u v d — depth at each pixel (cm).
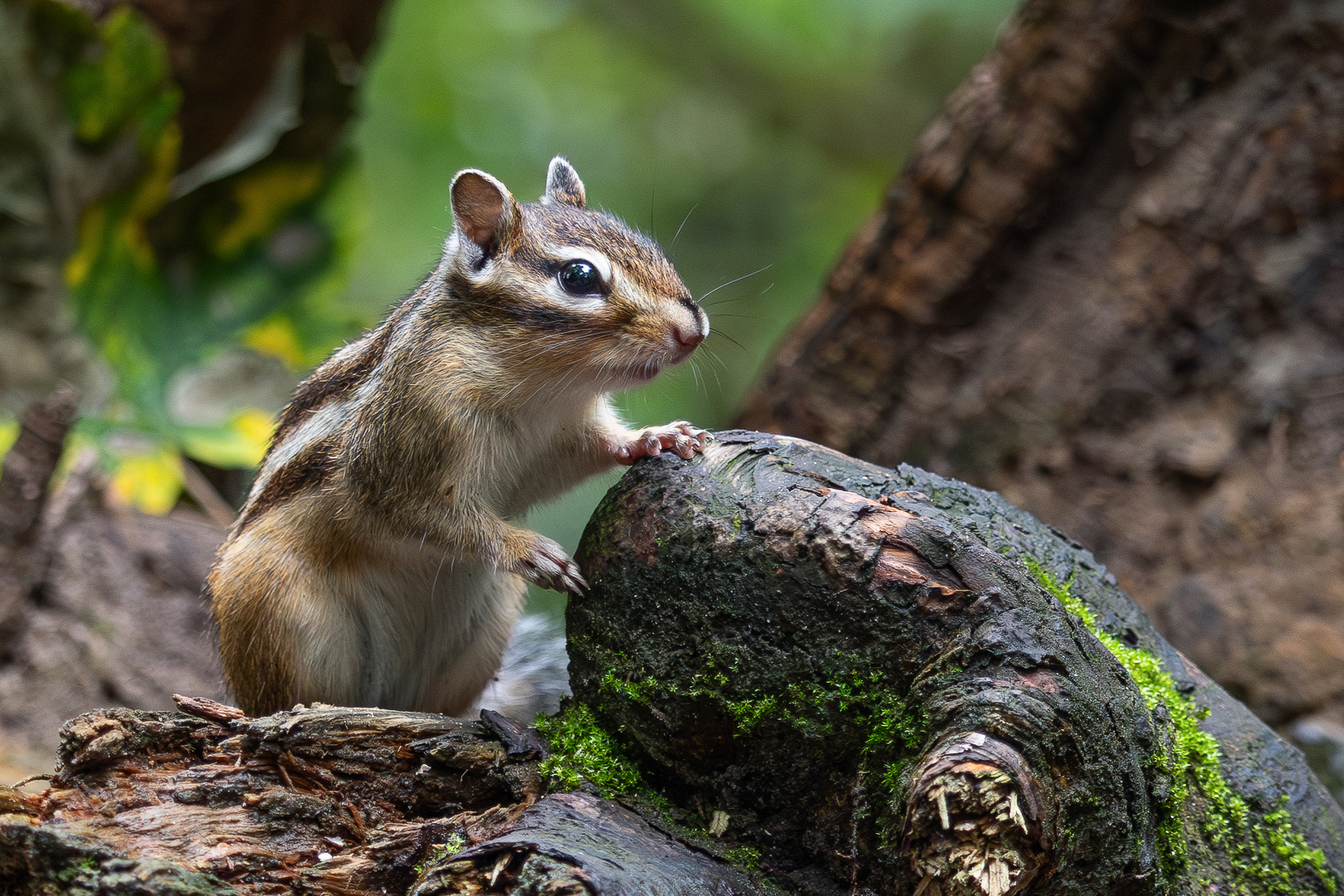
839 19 2095
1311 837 641
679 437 697
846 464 674
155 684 1190
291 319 1511
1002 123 1183
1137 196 1168
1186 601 1099
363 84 1558
